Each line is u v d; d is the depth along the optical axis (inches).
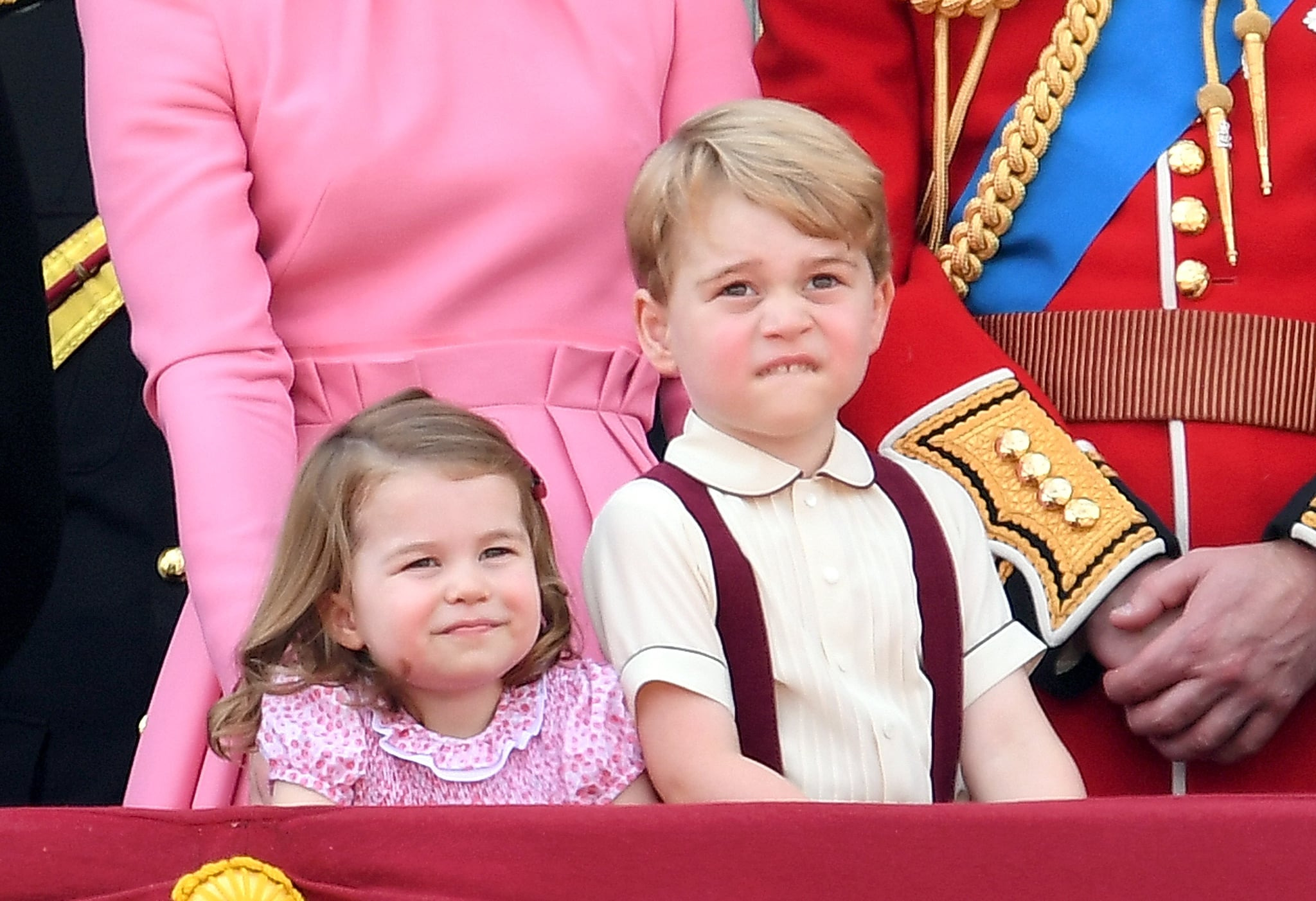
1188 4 274.7
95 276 339.3
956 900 165.0
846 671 218.4
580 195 267.4
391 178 260.1
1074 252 272.8
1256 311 265.1
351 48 263.6
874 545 224.8
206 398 243.1
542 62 271.0
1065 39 276.7
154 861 168.2
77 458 334.0
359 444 216.2
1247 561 244.7
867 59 287.9
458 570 210.8
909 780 217.5
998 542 252.5
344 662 216.1
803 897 165.5
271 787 213.2
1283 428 262.7
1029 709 228.4
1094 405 267.1
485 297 263.7
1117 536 250.4
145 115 256.8
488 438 217.9
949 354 267.1
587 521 255.6
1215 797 168.6
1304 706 253.0
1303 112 267.4
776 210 217.6
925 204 286.2
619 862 166.7
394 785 213.3
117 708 329.1
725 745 211.9
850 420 267.6
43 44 351.9
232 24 260.2
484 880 167.0
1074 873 165.0
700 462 224.4
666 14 282.5
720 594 217.2
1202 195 269.0
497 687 219.8
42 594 267.3
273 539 235.8
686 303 222.4
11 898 165.5
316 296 262.5
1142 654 242.5
